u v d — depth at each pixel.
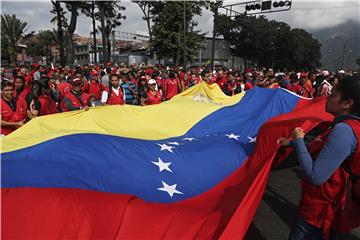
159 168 4.10
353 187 2.34
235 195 3.23
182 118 6.32
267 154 3.61
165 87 12.91
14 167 3.25
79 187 3.21
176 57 33.75
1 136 4.91
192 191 3.77
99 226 2.31
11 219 2.25
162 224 2.46
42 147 3.91
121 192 3.44
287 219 4.81
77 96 7.27
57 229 2.24
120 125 5.64
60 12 30.95
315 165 2.26
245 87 13.30
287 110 6.62
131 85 11.10
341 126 2.23
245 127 6.15
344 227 2.43
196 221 2.54
